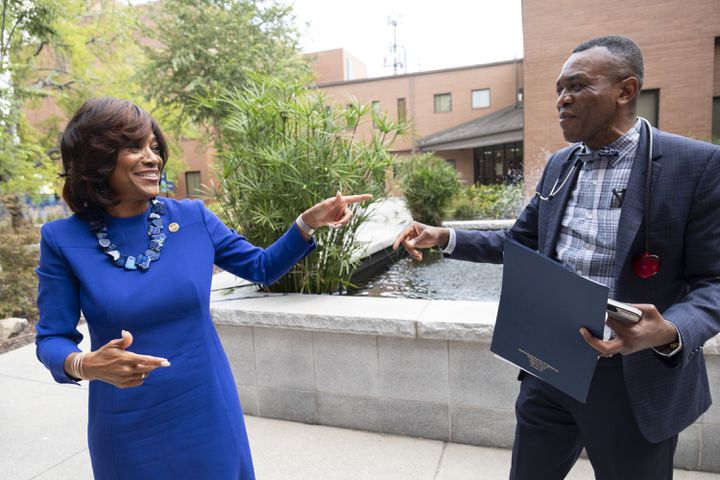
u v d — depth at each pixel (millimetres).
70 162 1145
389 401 2488
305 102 2902
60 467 2381
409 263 4855
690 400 1202
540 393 1358
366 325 2402
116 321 1106
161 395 1140
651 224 1118
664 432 1169
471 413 2355
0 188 7164
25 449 2549
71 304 1143
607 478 1271
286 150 2893
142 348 1133
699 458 2064
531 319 1181
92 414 1159
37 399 3152
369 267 4348
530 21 11469
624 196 1173
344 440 2475
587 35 11070
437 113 21812
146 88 12227
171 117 13578
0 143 6730
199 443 1177
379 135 3209
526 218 1564
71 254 1124
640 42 10727
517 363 1254
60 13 8188
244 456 1290
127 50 13023
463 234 1595
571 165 1344
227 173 3035
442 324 2270
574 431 1365
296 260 1409
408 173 8039
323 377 2594
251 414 2785
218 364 1246
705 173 1075
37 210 11734
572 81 1192
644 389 1161
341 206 1402
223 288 3145
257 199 2941
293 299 2801
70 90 12109
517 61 20547
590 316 1002
